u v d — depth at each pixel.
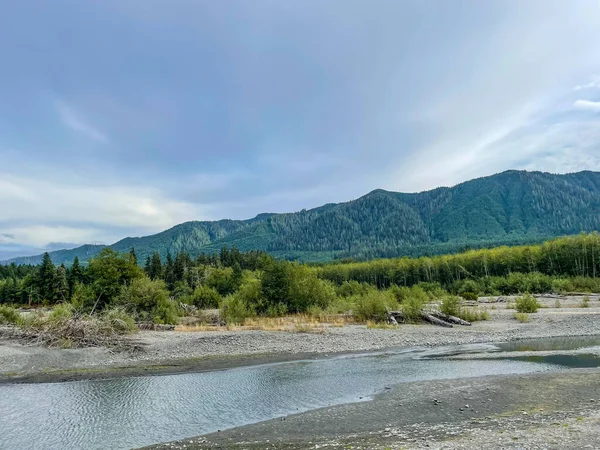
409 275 111.69
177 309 43.34
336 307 41.09
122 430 11.69
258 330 31.41
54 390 16.11
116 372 19.22
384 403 13.62
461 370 18.41
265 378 17.81
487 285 74.62
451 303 36.09
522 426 10.39
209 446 10.26
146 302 39.19
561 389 14.25
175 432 11.46
